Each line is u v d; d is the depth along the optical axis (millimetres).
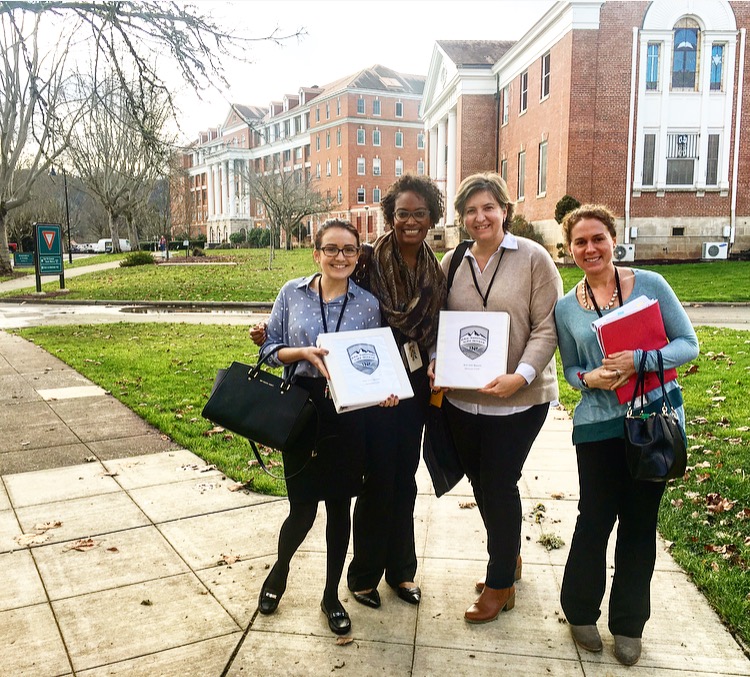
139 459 5395
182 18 8133
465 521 4191
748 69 25375
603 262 2758
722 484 4562
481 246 3059
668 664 2727
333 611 2992
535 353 2881
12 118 22016
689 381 7797
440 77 39906
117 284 24969
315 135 74375
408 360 3057
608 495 2760
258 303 18859
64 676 2693
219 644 2891
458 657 2785
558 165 26328
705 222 25984
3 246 31719
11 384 8328
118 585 3414
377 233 63406
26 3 7809
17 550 3818
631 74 24969
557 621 3057
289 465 2930
